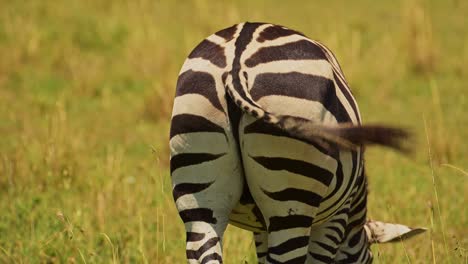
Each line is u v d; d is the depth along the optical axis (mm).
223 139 8367
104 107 23812
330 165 8406
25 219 14852
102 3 32562
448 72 26812
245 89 8070
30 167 17156
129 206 14734
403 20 29312
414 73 26688
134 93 25266
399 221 14664
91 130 21453
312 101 8266
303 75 8312
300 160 8219
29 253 13188
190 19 31359
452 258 12281
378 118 22391
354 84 25000
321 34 27875
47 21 30328
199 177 8516
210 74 8398
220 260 8422
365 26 31047
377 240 11469
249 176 8430
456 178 17453
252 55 8375
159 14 31953
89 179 16641
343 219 9453
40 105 23250
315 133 7879
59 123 20656
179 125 8523
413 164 18359
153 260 12984
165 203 15367
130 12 31469
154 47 27078
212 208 8539
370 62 26641
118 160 17125
